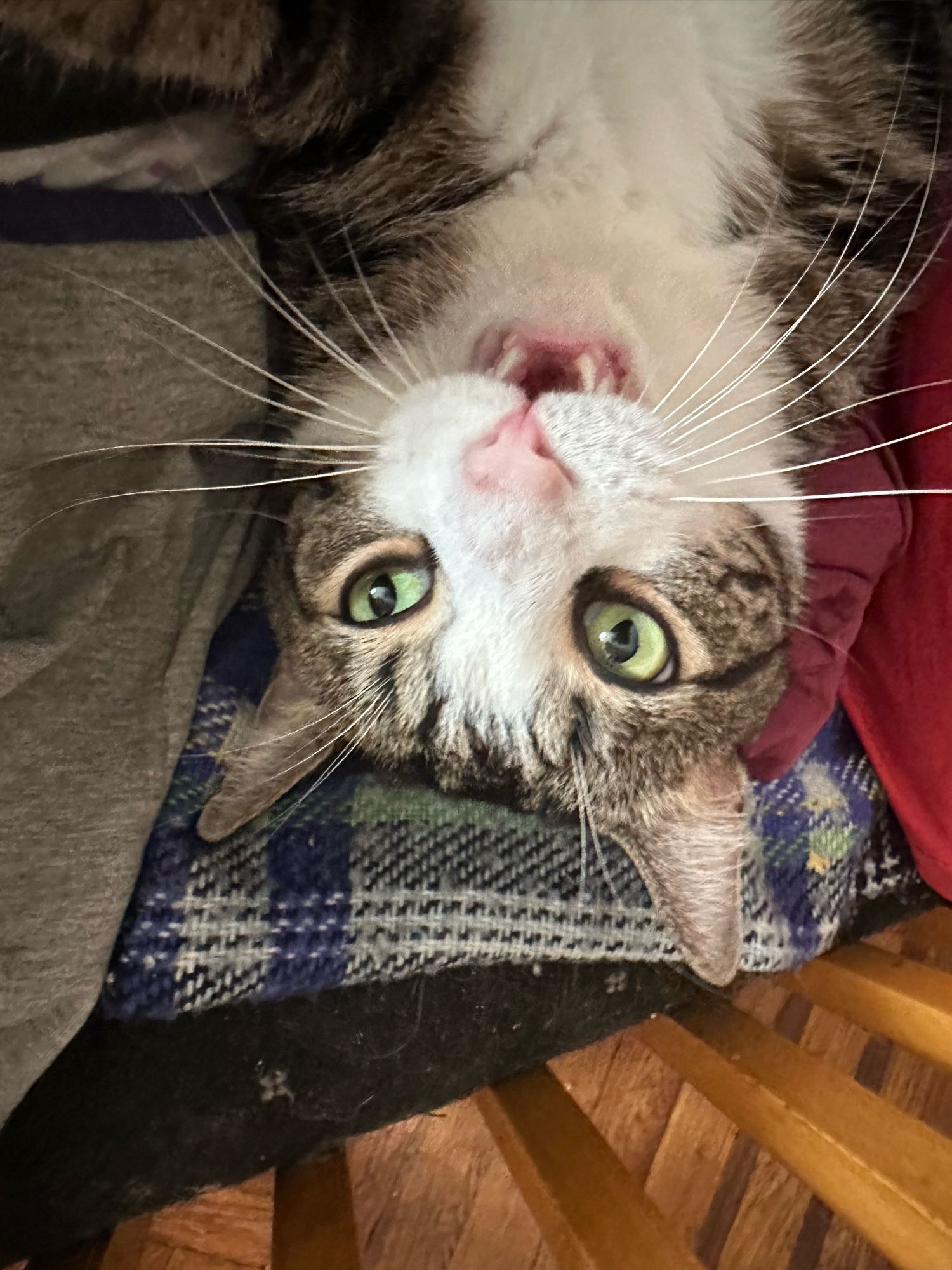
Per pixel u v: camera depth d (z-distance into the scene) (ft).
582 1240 0.58
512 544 0.54
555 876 0.78
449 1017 0.78
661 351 0.60
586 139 0.58
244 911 0.73
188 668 0.71
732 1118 0.70
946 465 0.70
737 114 0.59
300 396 0.62
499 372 0.58
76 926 0.66
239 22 0.49
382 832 0.76
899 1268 0.52
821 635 0.73
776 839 0.82
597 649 0.61
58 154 0.53
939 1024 0.66
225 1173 0.75
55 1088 0.71
